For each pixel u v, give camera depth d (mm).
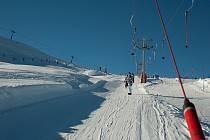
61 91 18312
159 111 13781
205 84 33062
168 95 23844
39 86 15656
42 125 9453
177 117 12406
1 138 7707
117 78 50406
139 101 17578
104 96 20391
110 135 8680
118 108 14281
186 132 9641
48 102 14312
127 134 8906
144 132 9281
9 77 21250
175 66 3863
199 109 17766
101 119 11117
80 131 9016
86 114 12070
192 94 26922
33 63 84375
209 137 9469
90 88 26156
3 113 10266
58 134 8484
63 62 110750
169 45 4082
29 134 8273
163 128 10016
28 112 11219
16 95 12211
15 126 9000
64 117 11062
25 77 23828
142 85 34062
